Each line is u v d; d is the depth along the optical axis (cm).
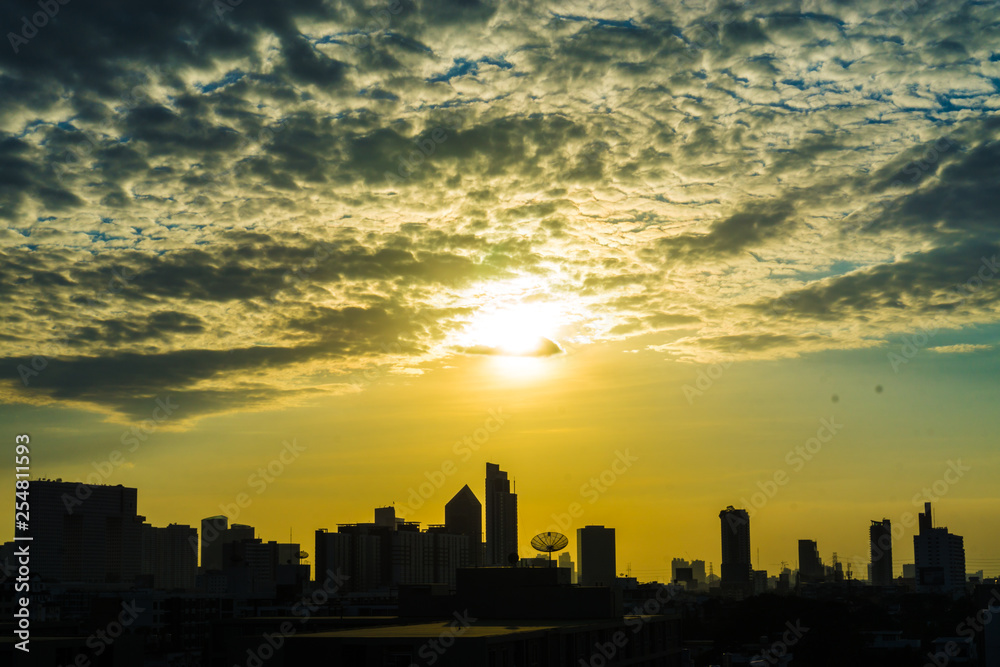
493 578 8400
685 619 19700
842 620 14475
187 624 14550
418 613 8575
